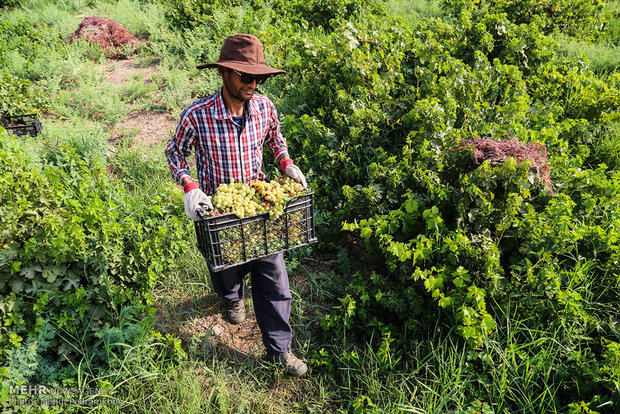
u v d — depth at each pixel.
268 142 3.16
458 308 3.07
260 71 2.50
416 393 3.10
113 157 5.65
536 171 3.67
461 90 5.23
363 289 3.51
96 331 3.27
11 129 6.02
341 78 5.92
